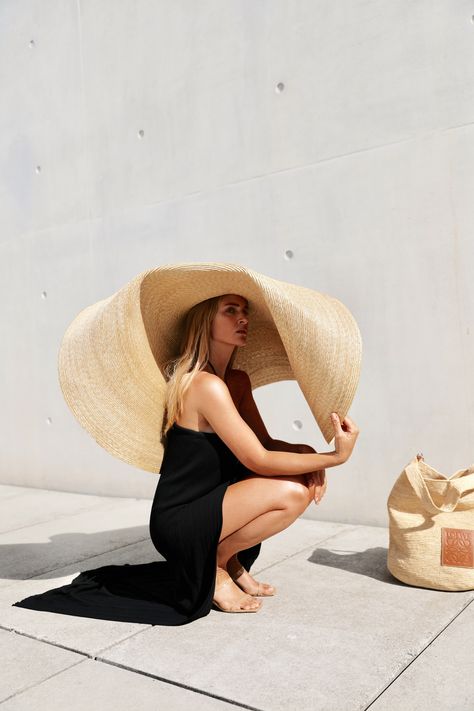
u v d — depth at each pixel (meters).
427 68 3.34
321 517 3.73
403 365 3.42
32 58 5.28
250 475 2.40
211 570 2.23
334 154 3.65
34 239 5.32
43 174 5.23
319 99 3.70
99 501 4.73
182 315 2.56
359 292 3.56
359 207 3.56
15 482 5.59
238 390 2.69
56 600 2.43
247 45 4.00
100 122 4.82
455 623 2.14
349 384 2.21
